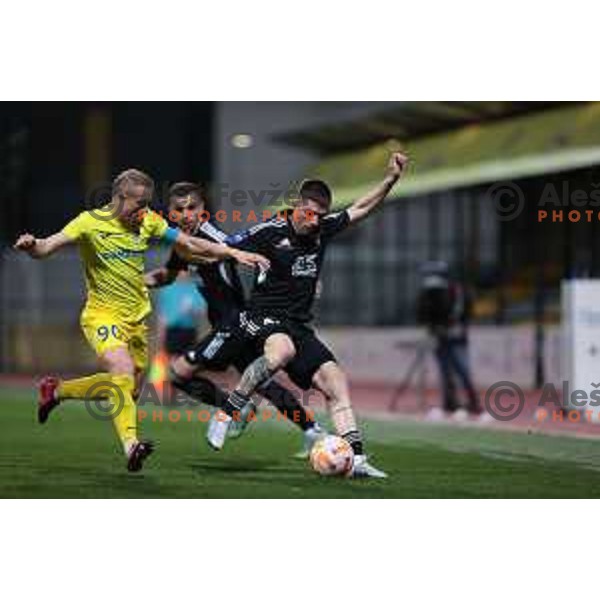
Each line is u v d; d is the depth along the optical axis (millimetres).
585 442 32125
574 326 40250
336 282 74500
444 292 42906
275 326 24141
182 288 46781
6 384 64312
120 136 91750
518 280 66875
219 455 28312
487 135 55219
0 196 84375
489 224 68438
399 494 22047
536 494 22344
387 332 68375
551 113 52594
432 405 48594
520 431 35812
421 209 70812
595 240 62875
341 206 62031
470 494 22203
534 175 54281
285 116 83312
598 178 57031
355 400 52312
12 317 83562
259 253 24234
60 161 90375
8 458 27266
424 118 58062
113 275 22828
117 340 22703
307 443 26703
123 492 22047
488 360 61875
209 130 90875
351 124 60688
